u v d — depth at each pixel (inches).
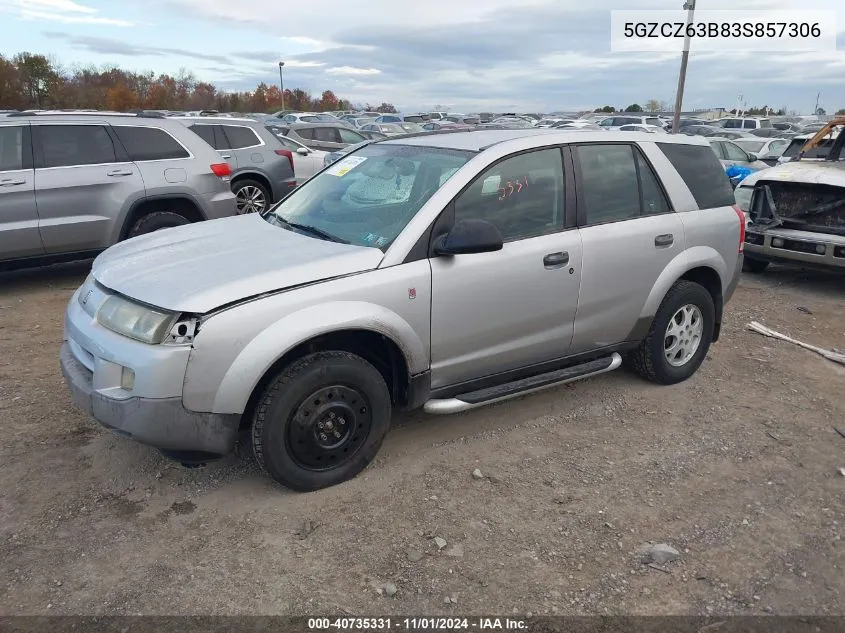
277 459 133.6
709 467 155.3
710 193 199.6
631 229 175.6
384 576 117.6
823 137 353.7
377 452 149.9
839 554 126.8
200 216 318.3
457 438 165.8
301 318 129.0
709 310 200.4
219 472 147.8
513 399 188.4
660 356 192.5
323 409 136.1
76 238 283.9
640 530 131.9
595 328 174.4
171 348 122.3
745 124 1259.2
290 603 111.2
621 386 198.5
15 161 270.5
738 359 222.7
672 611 112.0
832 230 297.4
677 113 824.3
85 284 152.7
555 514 136.1
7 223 268.1
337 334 139.4
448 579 117.3
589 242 167.2
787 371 213.2
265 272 131.6
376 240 145.3
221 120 405.4
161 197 302.2
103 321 132.7
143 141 301.4
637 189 182.1
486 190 153.8
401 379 149.1
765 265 343.9
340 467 142.4
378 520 132.6
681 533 131.3
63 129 282.7
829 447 165.6
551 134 169.5
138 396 123.2
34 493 138.7
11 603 109.7
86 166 284.8
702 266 194.1
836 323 266.1
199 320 123.2
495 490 143.8
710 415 181.3
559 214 165.5
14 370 199.3
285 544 125.3
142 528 129.0
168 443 126.4
